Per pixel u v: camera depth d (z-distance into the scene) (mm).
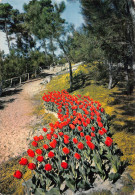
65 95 9602
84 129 4824
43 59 27688
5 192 3957
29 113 10672
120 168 3354
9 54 23906
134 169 3330
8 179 4512
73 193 3074
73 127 4449
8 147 6445
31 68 25359
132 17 4465
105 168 3541
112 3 5035
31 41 27734
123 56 6051
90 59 10680
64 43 13453
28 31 24719
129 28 4793
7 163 5367
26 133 7551
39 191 2998
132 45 4961
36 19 13711
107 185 3076
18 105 12914
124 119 5953
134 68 5195
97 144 3754
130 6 4410
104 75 11438
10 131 8039
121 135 4773
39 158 3141
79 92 12195
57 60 30812
